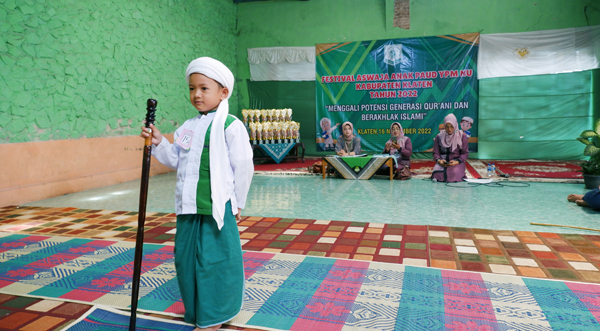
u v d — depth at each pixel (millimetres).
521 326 1817
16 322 1945
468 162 8695
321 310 2004
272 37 10414
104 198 5324
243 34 10602
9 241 3303
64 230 3668
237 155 1731
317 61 10125
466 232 3396
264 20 10422
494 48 9062
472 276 2414
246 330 1823
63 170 5656
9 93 4957
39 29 5316
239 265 1812
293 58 10266
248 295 2188
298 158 9656
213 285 1741
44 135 5422
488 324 1839
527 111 9016
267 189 5758
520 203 4484
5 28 4906
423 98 9594
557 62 8734
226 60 10172
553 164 8086
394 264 2635
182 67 8406
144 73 7273
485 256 2789
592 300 2066
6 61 4922
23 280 2467
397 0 9531
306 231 3508
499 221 3732
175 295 2227
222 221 1707
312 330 1808
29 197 5145
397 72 9688
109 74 6477
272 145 8781
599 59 8484
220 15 9859
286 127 8914
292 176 7078
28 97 5195
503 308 1995
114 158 6594
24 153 5105
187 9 8531
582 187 5445
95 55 6203
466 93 9328
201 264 1718
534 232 3348
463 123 9398
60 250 3045
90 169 6121
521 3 8844
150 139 1669
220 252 1739
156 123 7609
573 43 8617
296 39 10266
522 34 8852
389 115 9844
